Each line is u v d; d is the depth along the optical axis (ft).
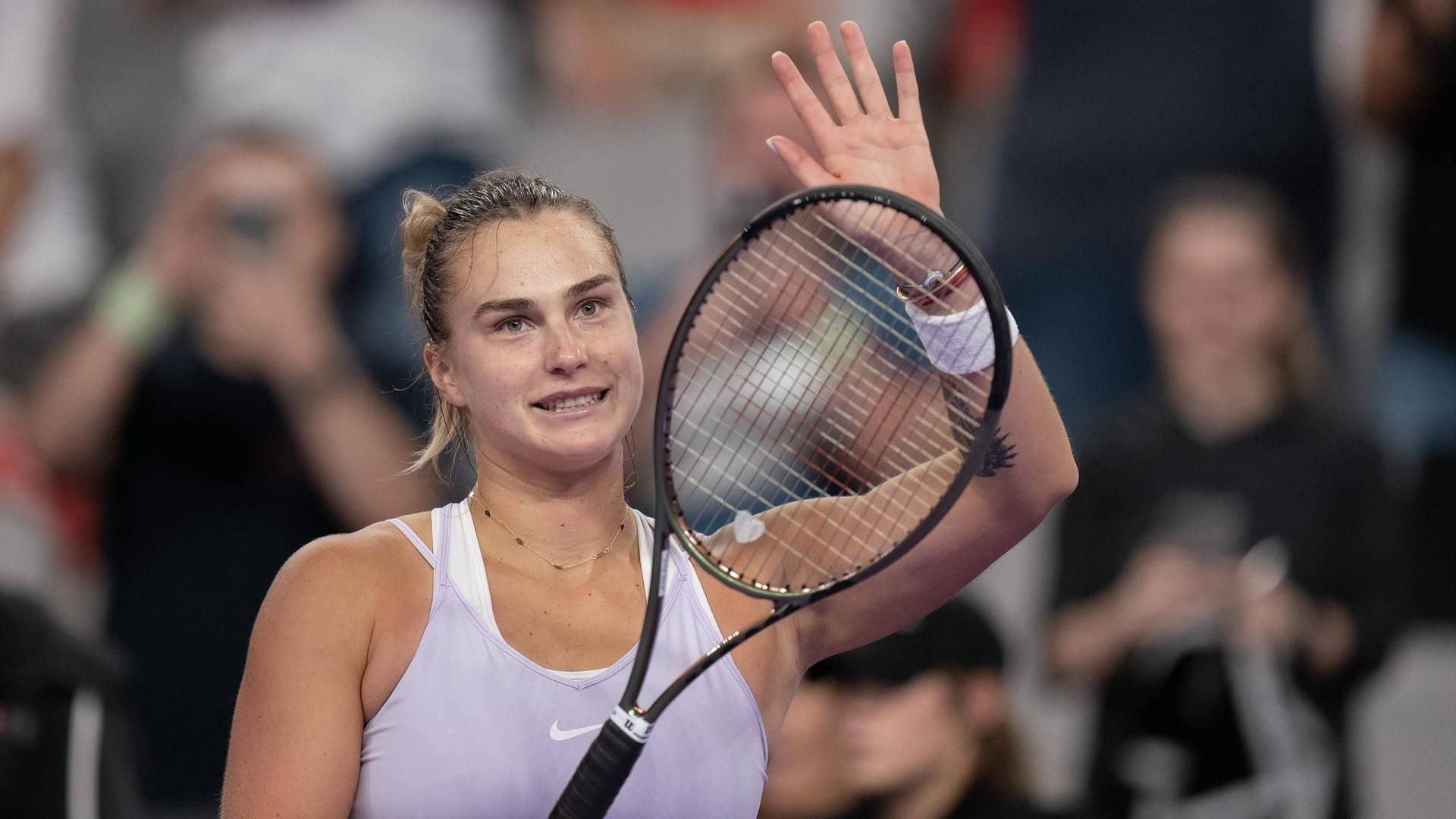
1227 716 57.77
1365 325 79.00
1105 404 76.43
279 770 28.55
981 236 82.02
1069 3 77.05
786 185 66.90
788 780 46.37
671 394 30.19
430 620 29.86
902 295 31.40
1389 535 60.13
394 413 70.18
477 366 30.22
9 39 79.51
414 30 79.05
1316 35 76.38
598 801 27.96
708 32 84.74
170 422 68.33
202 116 79.51
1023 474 31.32
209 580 67.72
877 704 46.21
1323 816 57.72
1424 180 76.28
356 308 72.18
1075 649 60.80
